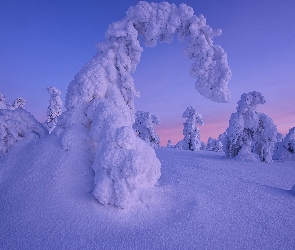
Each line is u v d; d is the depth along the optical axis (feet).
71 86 26.99
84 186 21.12
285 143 80.02
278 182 36.09
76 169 22.12
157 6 29.32
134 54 28.91
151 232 17.02
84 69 26.96
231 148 67.15
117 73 27.89
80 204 19.02
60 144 23.93
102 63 26.99
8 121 25.71
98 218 18.01
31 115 28.40
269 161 64.54
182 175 32.78
